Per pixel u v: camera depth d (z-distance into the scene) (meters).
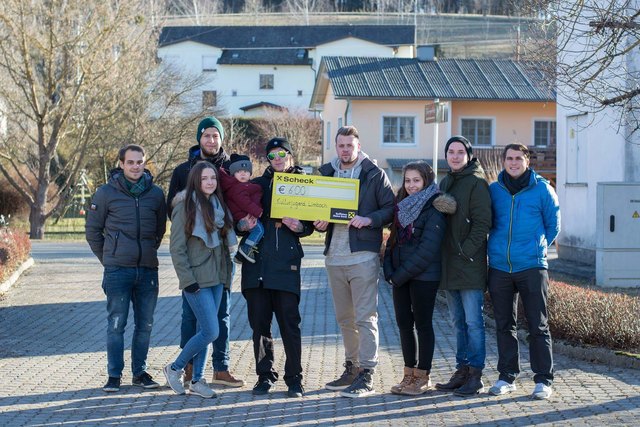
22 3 29.56
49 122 32.31
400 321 7.46
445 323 11.30
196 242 7.23
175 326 11.09
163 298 13.77
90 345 9.68
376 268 7.49
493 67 41.91
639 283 13.75
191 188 7.18
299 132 55.75
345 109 40.25
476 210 7.22
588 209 17.25
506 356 7.40
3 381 7.86
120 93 32.19
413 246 7.30
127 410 6.89
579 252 17.78
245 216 7.38
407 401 7.19
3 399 7.19
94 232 7.49
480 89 39.94
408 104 39.53
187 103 34.72
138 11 32.12
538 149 36.25
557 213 7.30
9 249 15.91
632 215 13.74
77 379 7.98
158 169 35.09
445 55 77.44
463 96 39.31
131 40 32.03
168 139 33.88
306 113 61.34
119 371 7.50
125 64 31.86
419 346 7.40
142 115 33.66
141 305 7.67
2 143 31.70
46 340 9.98
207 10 105.06
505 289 7.33
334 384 7.64
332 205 7.38
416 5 101.25
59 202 32.62
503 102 40.06
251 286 7.41
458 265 7.35
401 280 7.27
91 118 31.92
